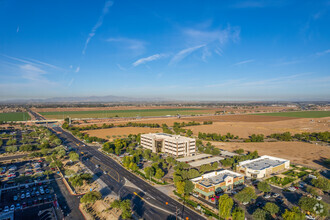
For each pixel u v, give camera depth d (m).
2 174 168.00
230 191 138.25
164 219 107.62
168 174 169.50
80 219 107.94
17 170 178.50
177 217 109.31
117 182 153.50
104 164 194.00
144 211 115.06
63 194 134.88
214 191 131.75
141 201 125.81
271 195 134.00
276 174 170.12
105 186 146.62
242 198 120.12
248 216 110.25
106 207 118.88
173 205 121.31
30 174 166.88
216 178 145.50
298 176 165.88
